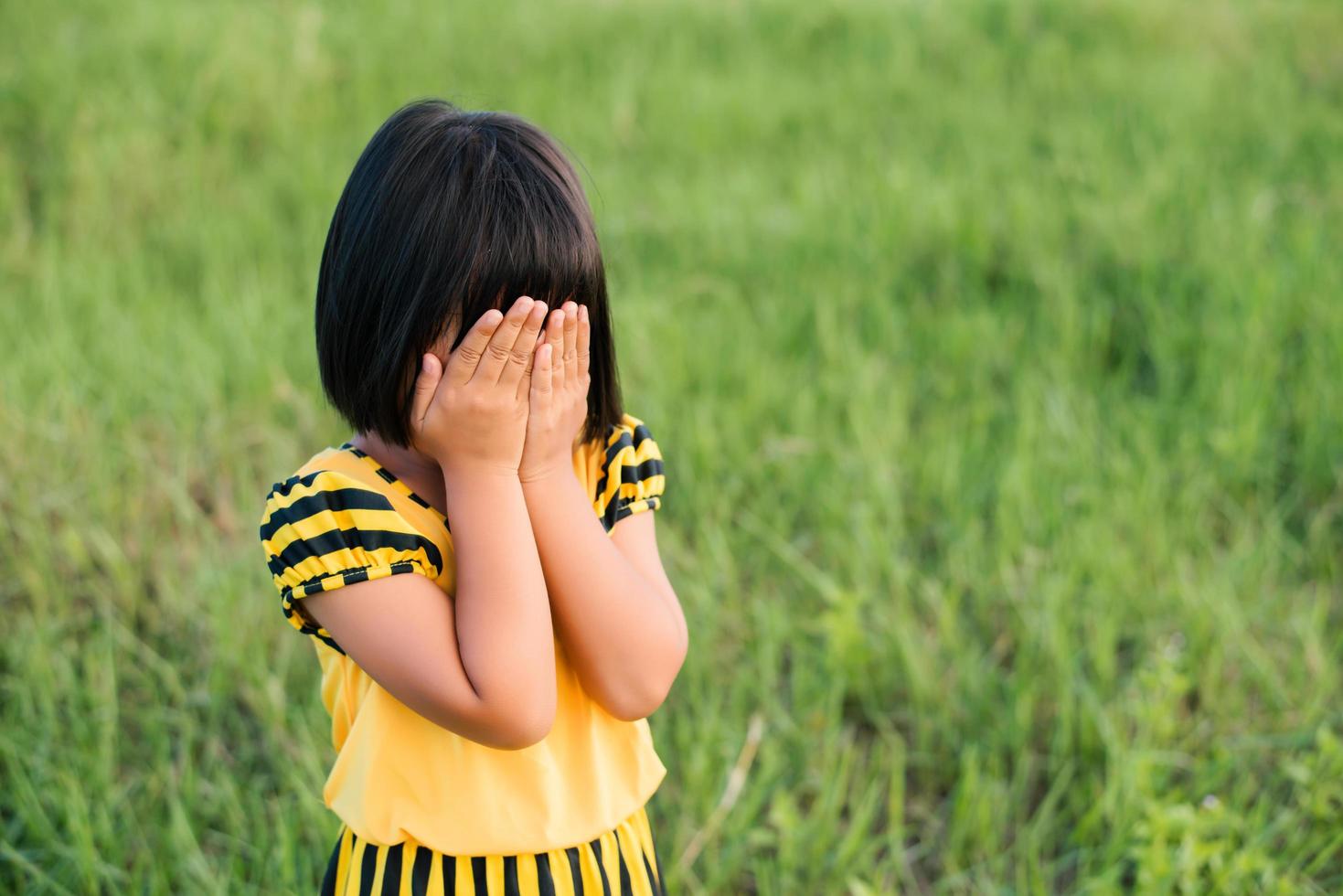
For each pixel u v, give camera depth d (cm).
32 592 297
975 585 320
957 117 634
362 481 134
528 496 131
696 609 303
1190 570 327
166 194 523
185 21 667
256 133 588
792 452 366
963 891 247
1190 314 446
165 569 309
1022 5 785
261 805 244
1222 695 290
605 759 145
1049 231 500
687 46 729
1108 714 277
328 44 680
